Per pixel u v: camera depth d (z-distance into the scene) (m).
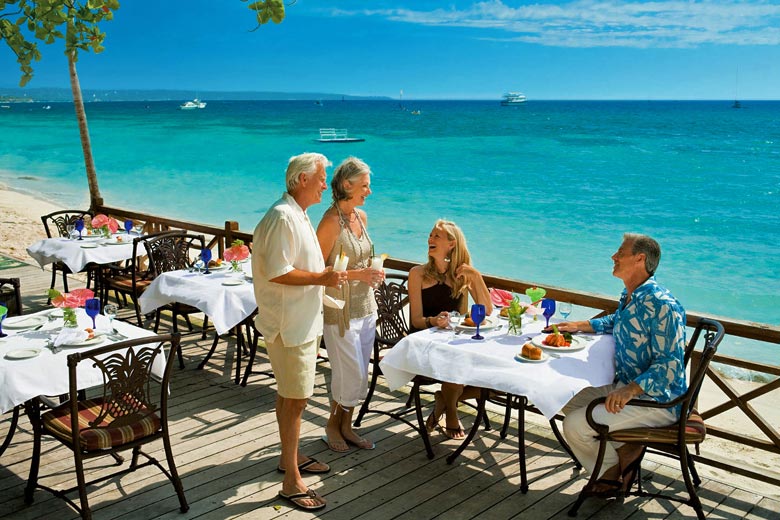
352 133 64.44
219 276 5.64
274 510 3.50
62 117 101.19
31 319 4.20
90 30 6.66
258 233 3.40
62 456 4.12
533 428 4.58
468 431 4.54
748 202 25.33
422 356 3.79
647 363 3.45
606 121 86.00
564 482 3.84
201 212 22.41
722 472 4.72
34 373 3.45
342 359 4.14
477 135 61.22
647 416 3.39
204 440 4.34
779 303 13.01
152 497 3.62
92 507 3.51
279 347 3.49
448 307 4.34
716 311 12.61
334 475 3.90
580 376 3.38
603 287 13.87
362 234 4.18
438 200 25.38
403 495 3.68
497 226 20.34
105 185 28.22
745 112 124.81
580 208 23.86
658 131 65.25
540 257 16.38
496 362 3.52
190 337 6.64
